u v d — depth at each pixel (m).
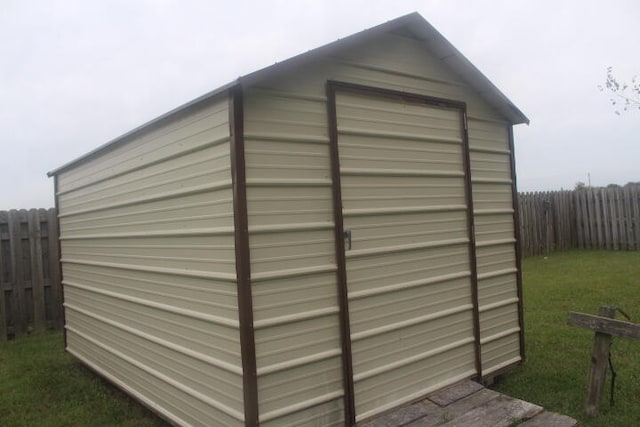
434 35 4.01
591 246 13.20
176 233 3.66
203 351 3.43
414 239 3.96
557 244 13.10
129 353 4.58
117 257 4.72
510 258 4.93
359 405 3.50
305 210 3.28
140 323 4.34
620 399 4.09
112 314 4.92
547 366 4.94
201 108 3.30
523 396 4.31
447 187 4.26
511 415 3.53
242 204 2.96
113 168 4.69
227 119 3.03
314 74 3.38
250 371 2.94
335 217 3.41
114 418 4.39
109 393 5.02
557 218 13.12
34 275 7.81
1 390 5.20
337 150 3.44
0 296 7.46
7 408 4.71
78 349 5.91
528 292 8.12
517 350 4.94
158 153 3.87
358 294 3.52
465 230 4.40
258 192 3.06
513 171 4.99
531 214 12.48
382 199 3.74
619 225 12.59
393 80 3.90
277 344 3.09
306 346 3.23
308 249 3.28
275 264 3.11
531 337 5.81
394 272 3.80
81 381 5.43
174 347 3.77
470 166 4.47
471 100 4.55
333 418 3.35
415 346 3.92
